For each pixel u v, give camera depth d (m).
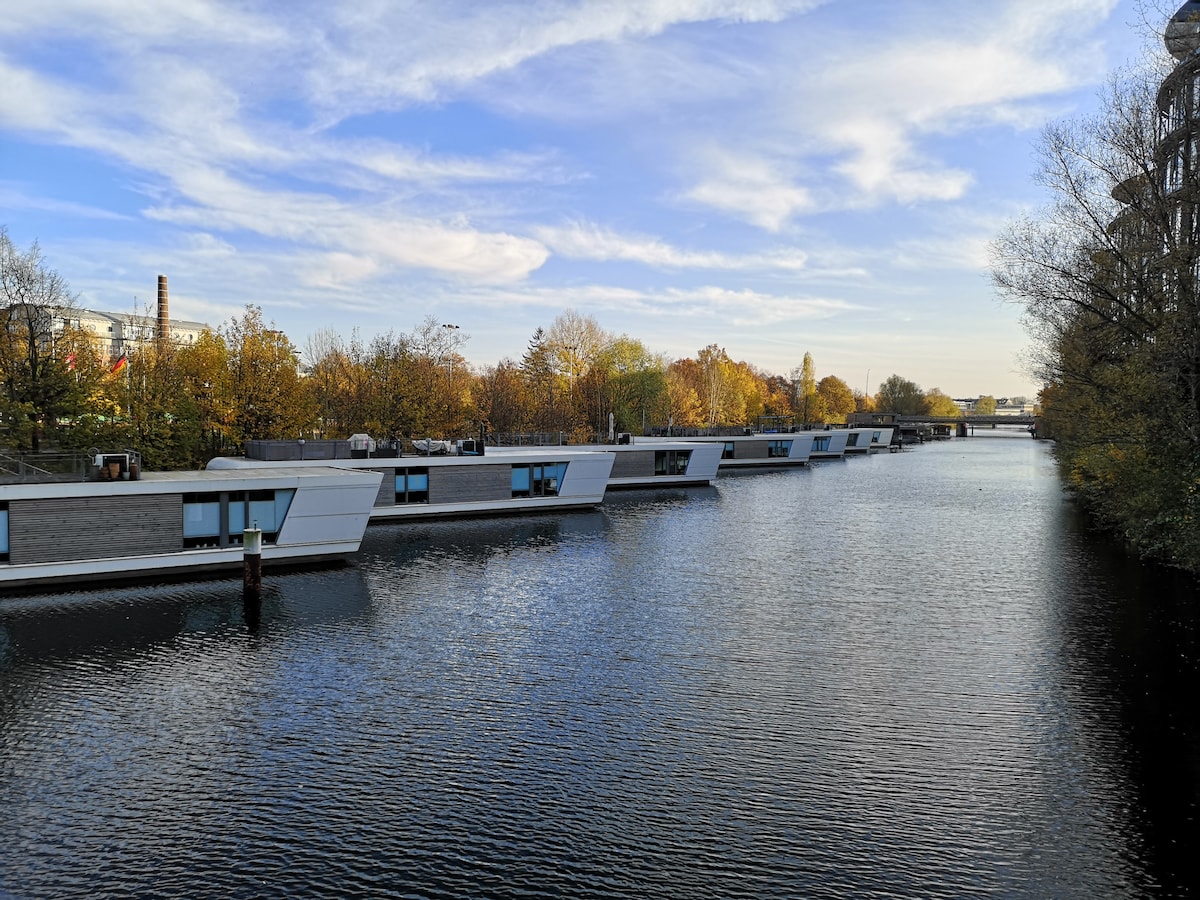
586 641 20.72
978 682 17.81
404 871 10.80
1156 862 11.15
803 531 39.06
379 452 42.59
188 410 46.38
